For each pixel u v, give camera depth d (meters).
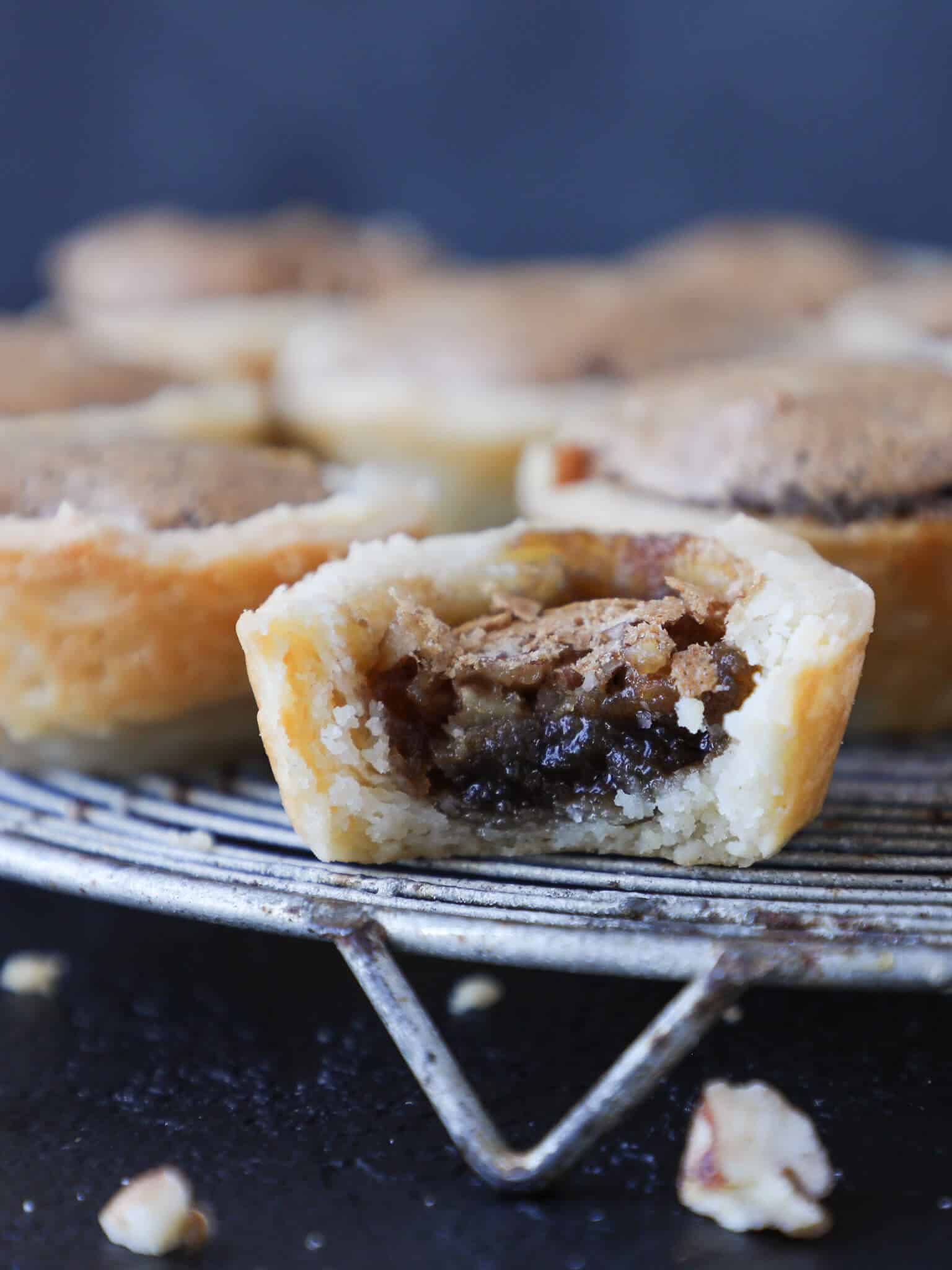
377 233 0.43
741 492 0.22
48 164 0.55
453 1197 0.16
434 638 0.19
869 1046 0.18
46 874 0.18
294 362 0.32
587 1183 0.17
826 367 0.24
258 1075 0.18
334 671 0.18
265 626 0.18
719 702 0.18
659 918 0.17
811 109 0.54
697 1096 0.17
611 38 0.54
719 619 0.19
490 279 0.33
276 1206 0.16
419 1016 0.16
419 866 0.19
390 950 0.17
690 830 0.19
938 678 0.22
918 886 0.18
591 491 0.23
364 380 0.30
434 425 0.28
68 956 0.20
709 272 0.39
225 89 0.55
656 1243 0.16
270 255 0.37
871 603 0.19
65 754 0.21
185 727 0.21
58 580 0.20
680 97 0.55
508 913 0.17
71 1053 0.18
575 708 0.19
